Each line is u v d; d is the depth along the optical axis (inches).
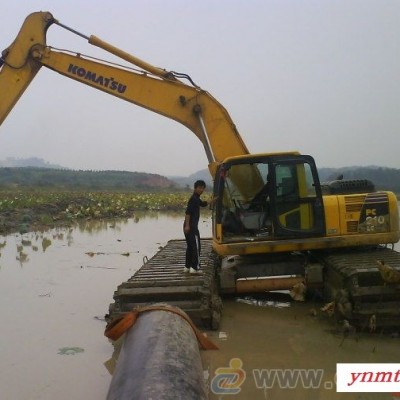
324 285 339.3
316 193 327.0
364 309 273.6
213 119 393.1
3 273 446.3
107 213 1090.1
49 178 3501.5
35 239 682.2
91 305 340.2
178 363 180.2
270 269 349.7
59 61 406.6
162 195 1681.8
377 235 330.6
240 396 203.3
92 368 232.8
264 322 302.5
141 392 157.8
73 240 676.1
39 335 279.3
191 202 332.5
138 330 214.4
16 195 1414.9
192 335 221.0
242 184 343.9
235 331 284.7
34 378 221.9
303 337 274.1
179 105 397.4
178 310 238.8
